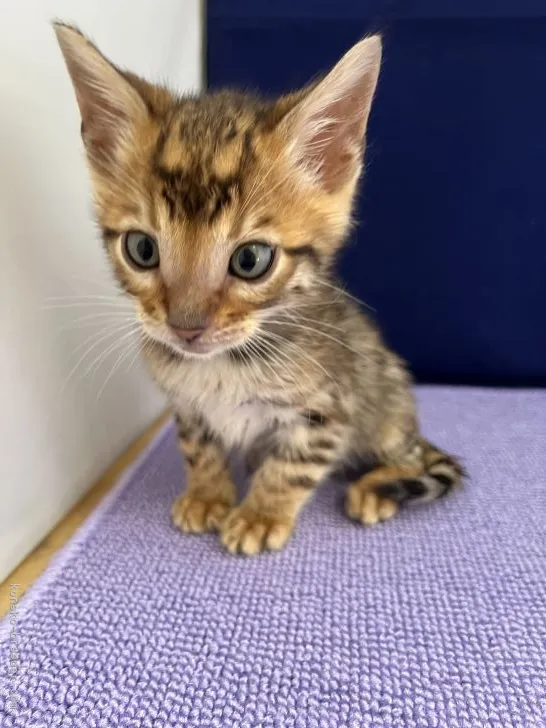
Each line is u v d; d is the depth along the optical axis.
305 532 0.16
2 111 0.13
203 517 0.16
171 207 0.13
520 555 0.15
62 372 0.16
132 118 0.14
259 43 0.25
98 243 0.17
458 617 0.13
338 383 0.16
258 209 0.13
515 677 0.12
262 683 0.12
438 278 0.27
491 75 0.25
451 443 0.22
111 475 0.19
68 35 0.13
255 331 0.14
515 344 0.28
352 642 0.12
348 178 0.14
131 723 0.11
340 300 0.18
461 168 0.26
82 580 0.14
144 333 0.15
